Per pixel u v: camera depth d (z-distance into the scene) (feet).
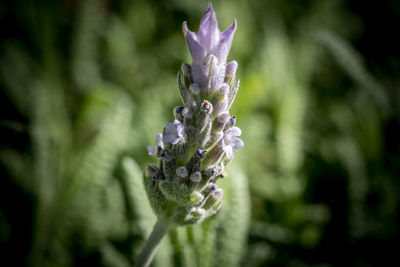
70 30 1.31
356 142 1.18
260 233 0.94
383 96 1.09
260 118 1.19
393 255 0.98
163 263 0.78
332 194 1.09
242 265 0.88
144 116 1.03
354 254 0.98
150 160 0.95
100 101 1.11
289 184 1.03
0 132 1.01
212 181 0.66
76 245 0.88
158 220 0.67
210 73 0.63
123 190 0.93
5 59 1.18
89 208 0.87
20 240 0.88
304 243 0.99
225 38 0.63
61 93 1.11
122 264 0.86
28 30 1.18
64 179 0.87
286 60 1.29
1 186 0.91
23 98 1.11
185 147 0.64
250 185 1.05
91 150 0.86
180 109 0.65
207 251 0.80
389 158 1.15
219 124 0.64
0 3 1.26
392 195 1.08
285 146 1.05
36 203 0.88
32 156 0.96
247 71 1.15
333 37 1.07
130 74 1.31
